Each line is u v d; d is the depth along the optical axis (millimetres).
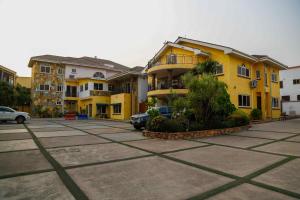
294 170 4926
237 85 18500
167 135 10000
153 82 21562
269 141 9047
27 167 5258
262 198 3438
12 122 20781
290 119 22562
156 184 4098
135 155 6570
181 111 11945
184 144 8562
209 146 8070
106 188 3904
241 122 13461
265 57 20609
